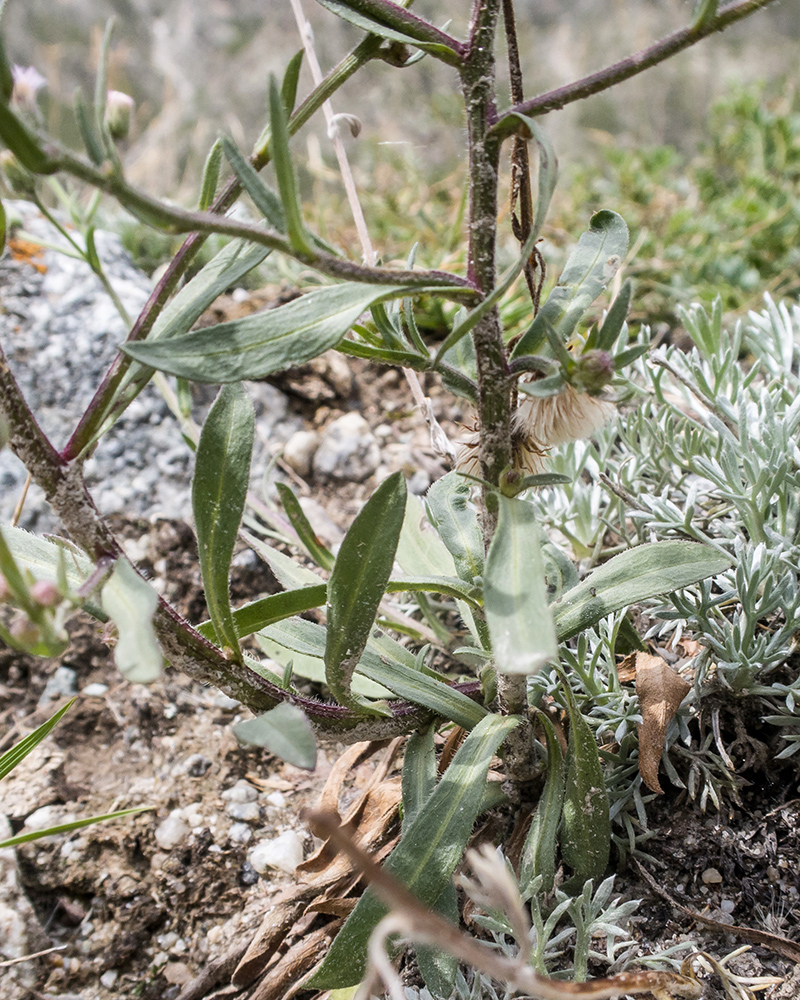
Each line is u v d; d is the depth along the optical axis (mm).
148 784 357
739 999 290
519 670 247
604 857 303
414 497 371
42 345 424
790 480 336
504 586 257
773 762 323
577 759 300
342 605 280
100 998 324
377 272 255
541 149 250
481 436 282
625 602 296
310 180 964
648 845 316
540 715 309
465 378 282
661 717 318
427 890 280
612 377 258
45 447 263
